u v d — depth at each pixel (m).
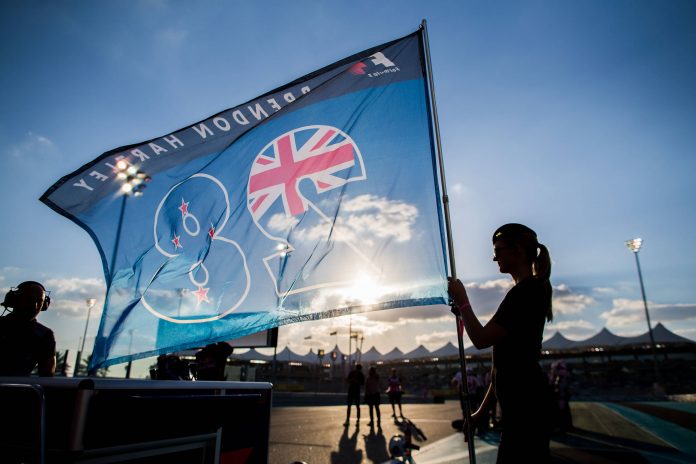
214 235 3.14
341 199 3.04
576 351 66.06
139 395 1.50
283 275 2.94
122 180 3.32
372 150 3.12
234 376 17.75
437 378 73.88
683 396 28.16
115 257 3.13
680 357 61.16
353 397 11.00
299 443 7.79
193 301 2.97
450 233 2.59
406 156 3.03
